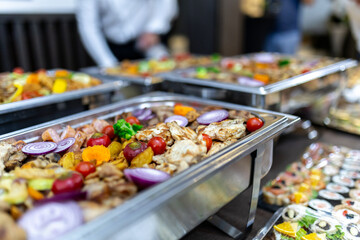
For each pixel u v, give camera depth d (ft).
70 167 1.35
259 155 1.42
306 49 9.10
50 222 0.93
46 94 2.28
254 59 3.67
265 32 6.93
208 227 1.55
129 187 1.11
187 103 2.03
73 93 2.23
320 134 2.56
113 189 1.10
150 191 1.02
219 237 1.48
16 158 1.39
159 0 4.26
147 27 4.29
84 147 1.60
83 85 2.47
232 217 1.62
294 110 2.34
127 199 1.05
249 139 1.38
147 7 4.20
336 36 8.02
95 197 1.07
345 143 2.40
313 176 1.86
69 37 4.85
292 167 2.01
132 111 2.00
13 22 4.15
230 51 7.92
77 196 1.07
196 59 3.82
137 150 1.37
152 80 2.57
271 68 3.06
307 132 2.51
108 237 0.89
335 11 8.05
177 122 1.70
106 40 4.27
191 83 2.37
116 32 4.17
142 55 4.50
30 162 1.33
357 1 3.81
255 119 1.58
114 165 1.31
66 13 4.70
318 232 1.42
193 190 1.14
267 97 2.05
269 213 1.64
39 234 0.91
